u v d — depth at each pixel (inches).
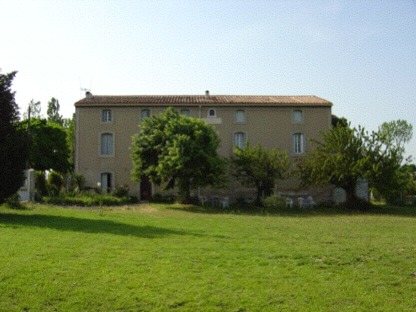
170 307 242.4
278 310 242.5
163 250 372.2
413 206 1279.5
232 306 245.9
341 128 1122.7
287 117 1325.0
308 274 310.5
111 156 1291.8
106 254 346.0
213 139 1075.3
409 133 2431.1
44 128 1612.9
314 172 1112.8
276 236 492.4
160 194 1252.5
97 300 247.0
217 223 625.9
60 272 288.2
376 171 1036.5
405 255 381.1
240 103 1309.1
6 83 651.5
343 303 255.3
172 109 1134.4
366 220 776.3
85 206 931.3
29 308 236.7
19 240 389.4
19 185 667.4
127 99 1339.8
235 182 1286.9
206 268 316.5
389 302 258.4
